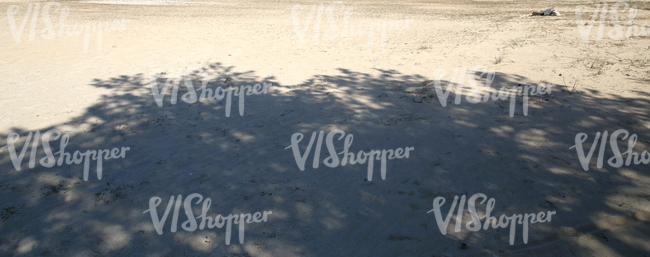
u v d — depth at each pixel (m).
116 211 4.09
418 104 7.16
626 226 3.75
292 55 11.59
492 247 3.51
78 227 3.84
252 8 27.88
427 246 3.54
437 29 17.47
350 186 4.51
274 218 3.96
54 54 11.46
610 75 8.79
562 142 5.48
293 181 4.63
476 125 6.16
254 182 4.61
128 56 11.33
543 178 4.58
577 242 3.56
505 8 27.78
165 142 5.70
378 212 4.03
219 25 18.50
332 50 12.38
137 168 4.96
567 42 13.12
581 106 6.85
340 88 8.20
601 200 4.12
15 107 7.10
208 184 4.58
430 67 10.02
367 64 10.39
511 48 12.32
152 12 24.03
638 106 6.76
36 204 4.21
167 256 3.47
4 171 4.88
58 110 6.97
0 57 11.00
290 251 3.51
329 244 3.59
